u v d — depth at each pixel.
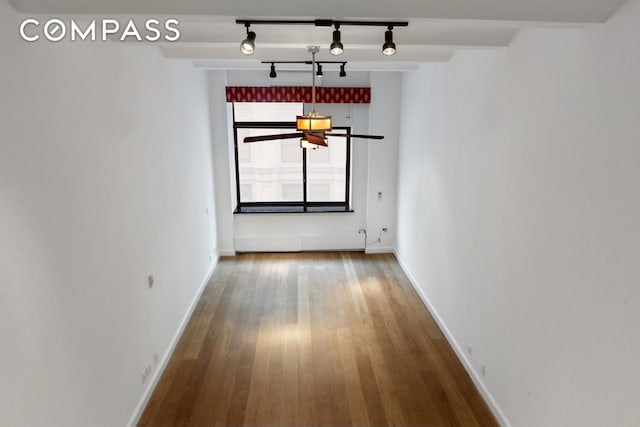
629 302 2.18
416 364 4.53
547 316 2.91
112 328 3.22
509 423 3.48
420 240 6.06
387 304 5.88
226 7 2.35
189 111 5.54
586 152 2.48
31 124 2.28
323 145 4.52
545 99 2.90
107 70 3.15
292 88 6.92
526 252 3.17
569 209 2.65
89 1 2.25
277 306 5.82
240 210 7.66
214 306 5.81
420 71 5.92
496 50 3.60
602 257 2.36
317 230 7.75
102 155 3.07
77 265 2.73
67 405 2.62
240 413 3.82
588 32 2.45
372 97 7.07
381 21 2.57
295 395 4.05
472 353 4.25
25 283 2.24
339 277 6.76
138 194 3.74
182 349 4.80
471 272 4.23
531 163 3.08
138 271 3.74
